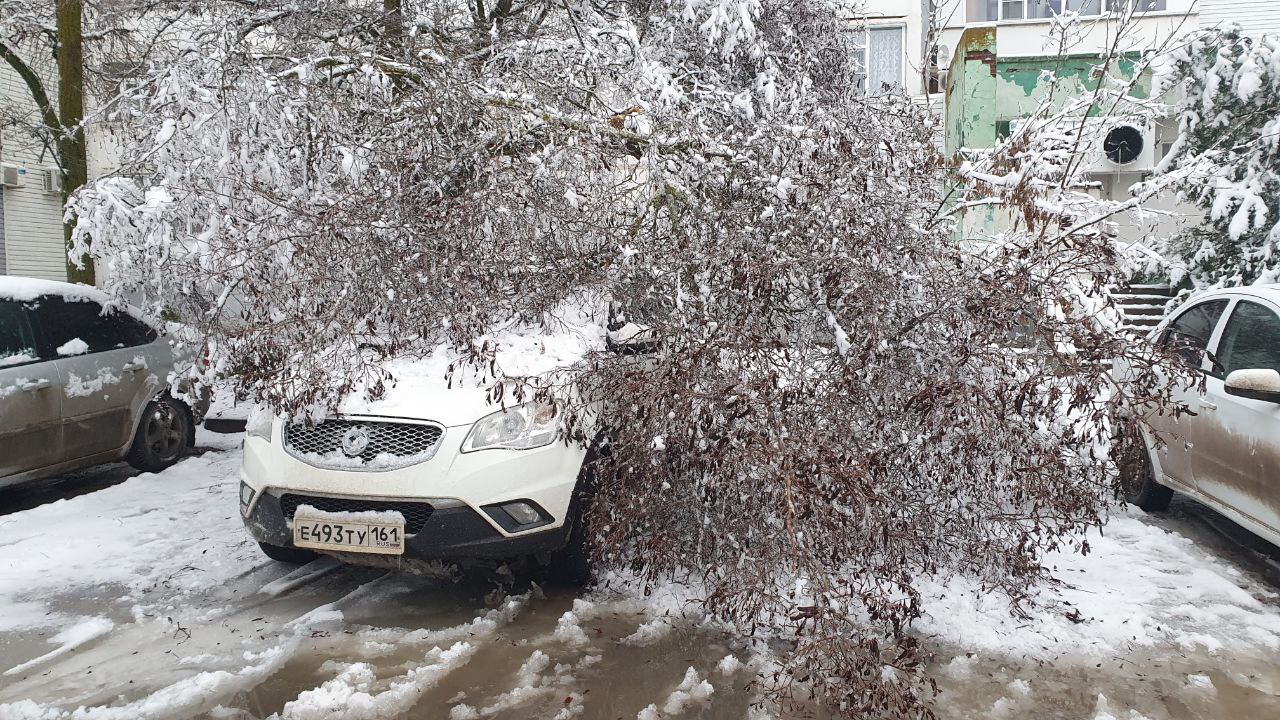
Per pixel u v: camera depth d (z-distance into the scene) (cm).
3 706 330
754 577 362
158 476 688
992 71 1490
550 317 480
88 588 461
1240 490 483
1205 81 1148
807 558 346
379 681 350
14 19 1120
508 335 470
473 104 523
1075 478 433
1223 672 366
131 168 544
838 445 382
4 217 1620
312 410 413
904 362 427
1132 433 408
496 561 443
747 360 387
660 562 410
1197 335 575
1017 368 416
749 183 482
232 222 478
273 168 515
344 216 456
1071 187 535
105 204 514
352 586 464
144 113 557
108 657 377
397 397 414
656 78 600
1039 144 519
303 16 759
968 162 492
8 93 1491
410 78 564
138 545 527
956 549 436
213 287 548
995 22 1471
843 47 961
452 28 750
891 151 464
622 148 551
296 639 391
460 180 518
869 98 612
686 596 433
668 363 396
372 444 408
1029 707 334
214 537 542
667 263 466
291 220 464
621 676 357
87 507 605
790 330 457
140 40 1088
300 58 650
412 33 650
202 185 504
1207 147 1153
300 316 449
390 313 457
